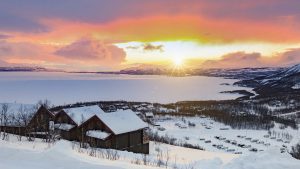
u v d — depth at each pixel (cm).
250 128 16100
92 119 6050
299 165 1852
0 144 2080
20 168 1380
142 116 16200
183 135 12781
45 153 1645
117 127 5788
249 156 1986
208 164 2064
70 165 1452
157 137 8625
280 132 15300
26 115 6669
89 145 5528
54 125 6500
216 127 15975
